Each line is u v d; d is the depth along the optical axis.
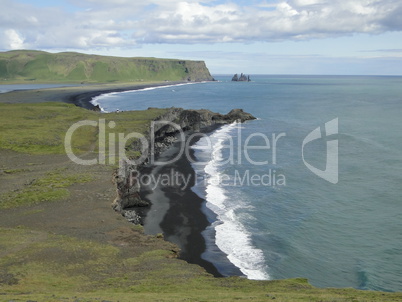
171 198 67.81
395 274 41.59
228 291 30.34
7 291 28.33
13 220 49.34
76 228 47.19
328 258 45.62
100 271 35.16
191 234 52.31
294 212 60.41
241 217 58.47
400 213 58.50
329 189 71.44
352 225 54.97
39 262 35.66
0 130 107.19
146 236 46.72
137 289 29.86
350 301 26.08
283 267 43.47
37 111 145.88
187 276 35.12
